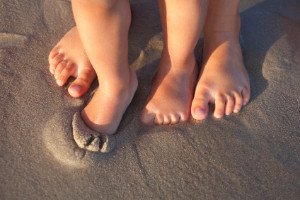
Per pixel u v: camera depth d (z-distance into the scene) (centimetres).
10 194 53
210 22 62
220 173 56
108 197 54
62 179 54
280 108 61
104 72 53
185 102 59
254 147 58
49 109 59
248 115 60
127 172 55
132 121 58
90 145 55
